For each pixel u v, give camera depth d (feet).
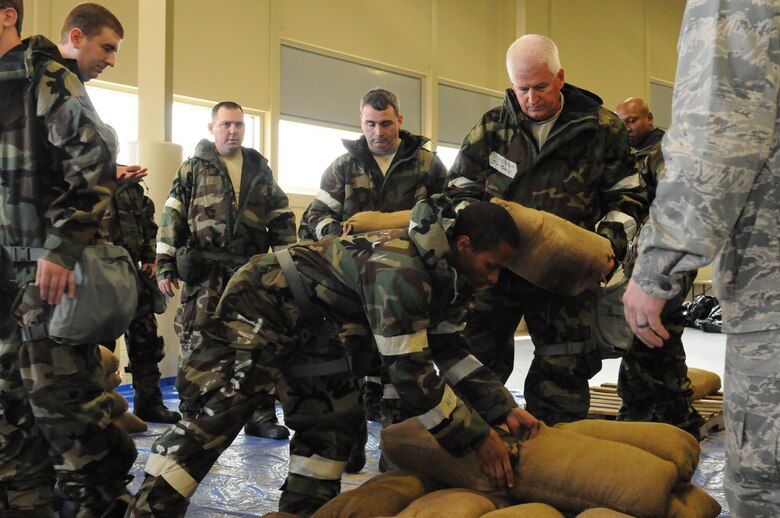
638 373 12.37
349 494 6.55
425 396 6.16
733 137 4.20
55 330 6.95
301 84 29.14
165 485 6.52
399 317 6.09
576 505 6.36
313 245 6.87
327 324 7.20
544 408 8.96
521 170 9.30
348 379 7.59
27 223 6.99
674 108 4.49
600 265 8.37
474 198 9.62
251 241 14.08
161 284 14.02
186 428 6.68
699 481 10.40
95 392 7.37
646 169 12.09
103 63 8.68
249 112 27.48
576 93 9.30
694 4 4.45
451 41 34.99
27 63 6.91
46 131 7.02
